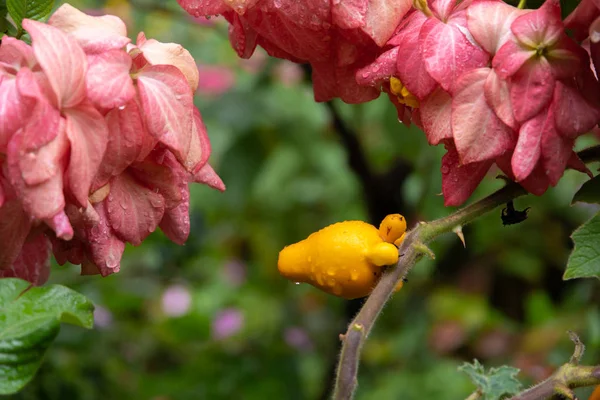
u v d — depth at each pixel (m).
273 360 1.57
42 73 0.71
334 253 0.78
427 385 1.67
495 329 1.90
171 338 1.74
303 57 0.81
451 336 1.90
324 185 2.25
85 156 0.71
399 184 1.34
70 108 0.71
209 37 1.77
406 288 1.75
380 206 1.34
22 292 0.74
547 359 1.54
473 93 0.74
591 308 1.50
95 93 0.71
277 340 1.68
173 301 1.92
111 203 0.75
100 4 1.36
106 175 0.73
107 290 1.53
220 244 2.37
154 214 0.76
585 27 0.74
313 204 2.31
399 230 0.78
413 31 0.76
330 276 0.79
